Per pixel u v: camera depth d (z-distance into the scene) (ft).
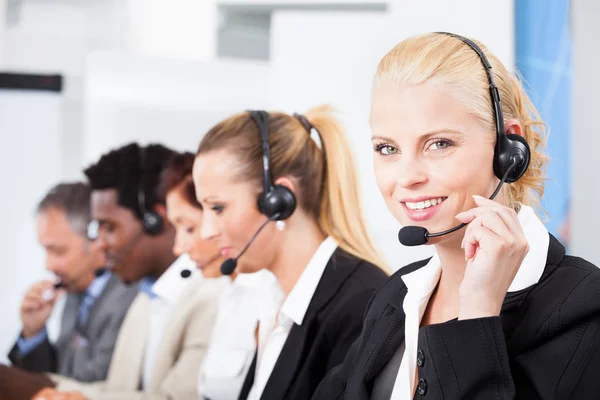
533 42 8.54
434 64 3.03
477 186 3.04
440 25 8.23
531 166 3.43
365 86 8.33
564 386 2.74
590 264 3.04
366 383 3.54
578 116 8.48
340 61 8.37
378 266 5.49
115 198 8.50
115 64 8.68
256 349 5.89
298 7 10.16
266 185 5.49
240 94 8.71
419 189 3.06
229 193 5.76
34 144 8.98
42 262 8.72
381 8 9.95
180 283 8.03
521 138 3.08
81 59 10.52
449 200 3.05
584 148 8.43
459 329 2.85
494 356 2.79
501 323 2.84
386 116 3.13
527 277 3.02
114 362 8.25
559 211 8.32
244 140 5.74
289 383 4.97
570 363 2.76
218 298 7.63
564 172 8.39
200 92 8.70
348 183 5.70
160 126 8.63
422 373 2.97
